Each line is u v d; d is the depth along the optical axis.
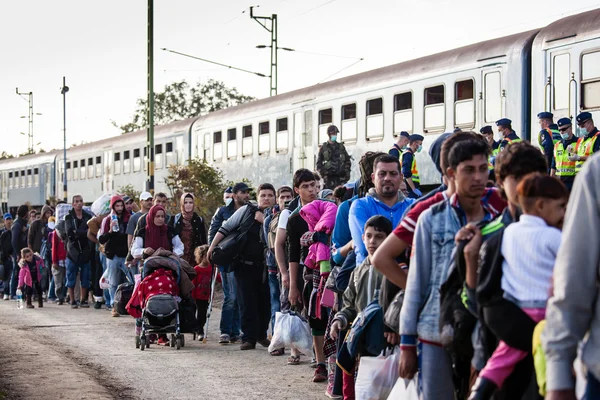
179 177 27.38
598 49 16.20
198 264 12.96
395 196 7.46
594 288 3.52
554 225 4.18
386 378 6.29
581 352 3.55
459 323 4.65
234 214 11.73
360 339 6.58
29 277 18.44
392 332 5.94
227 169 32.06
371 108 23.20
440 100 20.53
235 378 9.52
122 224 16.41
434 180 20.77
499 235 4.30
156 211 12.47
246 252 11.57
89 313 17.17
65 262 19.17
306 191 9.80
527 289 4.11
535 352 4.01
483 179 4.93
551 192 4.12
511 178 4.44
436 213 5.07
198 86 82.06
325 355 8.55
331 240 9.02
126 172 41.44
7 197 59.50
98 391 8.68
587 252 3.50
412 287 5.07
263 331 11.89
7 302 20.52
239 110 31.33
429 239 5.07
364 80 23.58
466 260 4.58
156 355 11.25
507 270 4.20
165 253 12.02
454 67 20.00
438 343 4.98
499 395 4.27
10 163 59.34
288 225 9.90
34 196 54.12
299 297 9.99
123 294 13.02
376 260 5.39
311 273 9.55
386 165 7.30
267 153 29.02
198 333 12.91
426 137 20.97
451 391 5.00
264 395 8.58
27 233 21.34
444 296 4.84
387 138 22.50
